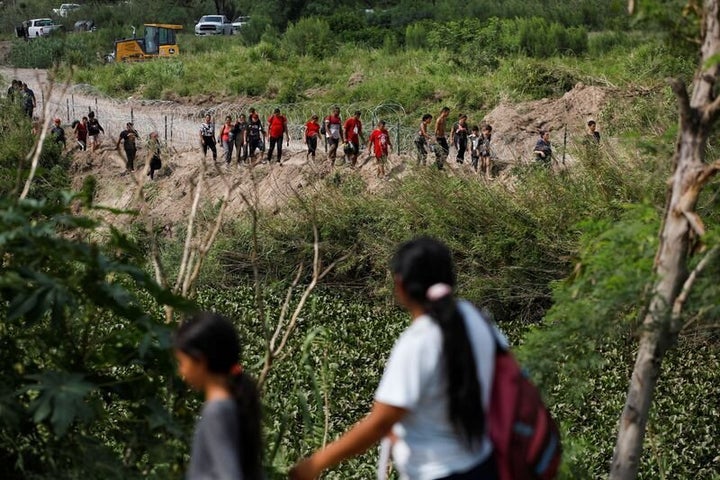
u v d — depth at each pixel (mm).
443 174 35625
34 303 7414
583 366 8930
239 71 73938
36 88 70688
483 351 6148
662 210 9438
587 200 31266
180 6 113688
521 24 70750
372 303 36406
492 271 33375
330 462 6352
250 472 6160
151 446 7832
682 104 8328
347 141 43656
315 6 92812
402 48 77875
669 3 8805
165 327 7789
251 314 33375
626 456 8758
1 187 30219
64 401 7020
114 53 86375
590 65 63031
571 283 9625
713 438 23188
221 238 38156
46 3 111125
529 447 6121
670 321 8344
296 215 37969
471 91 60781
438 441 6156
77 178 50250
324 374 11203
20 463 7320
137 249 8656
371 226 36219
